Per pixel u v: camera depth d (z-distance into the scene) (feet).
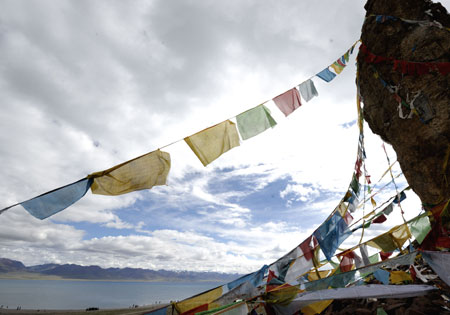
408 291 13.47
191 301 12.46
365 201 25.49
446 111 21.53
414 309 12.43
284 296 13.46
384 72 25.38
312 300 13.10
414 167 24.16
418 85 23.03
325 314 14.99
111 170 12.55
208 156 15.28
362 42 27.27
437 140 21.97
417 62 22.21
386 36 25.08
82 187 12.01
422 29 23.20
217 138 15.89
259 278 14.98
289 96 20.45
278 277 15.85
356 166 24.40
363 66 28.68
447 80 21.67
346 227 21.54
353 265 18.51
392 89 24.79
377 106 27.84
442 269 12.71
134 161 13.15
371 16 26.30
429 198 22.93
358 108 25.70
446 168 21.39
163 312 11.87
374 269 14.19
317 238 18.89
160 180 13.56
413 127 23.75
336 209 21.70
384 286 13.98
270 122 17.99
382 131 28.04
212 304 12.87
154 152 13.70
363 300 15.02
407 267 18.97
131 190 12.96
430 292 13.58
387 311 13.37
